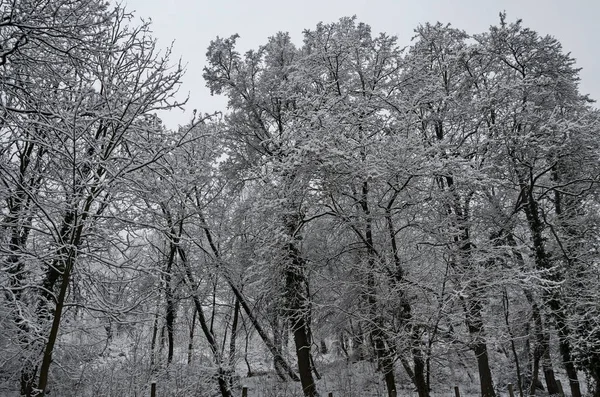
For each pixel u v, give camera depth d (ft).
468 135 42.09
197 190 40.88
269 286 39.27
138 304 22.75
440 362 29.84
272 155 38.60
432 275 30.53
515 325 36.37
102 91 24.89
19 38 19.69
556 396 43.80
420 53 44.47
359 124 36.63
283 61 46.78
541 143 39.04
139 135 22.39
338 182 32.78
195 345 43.60
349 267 34.27
